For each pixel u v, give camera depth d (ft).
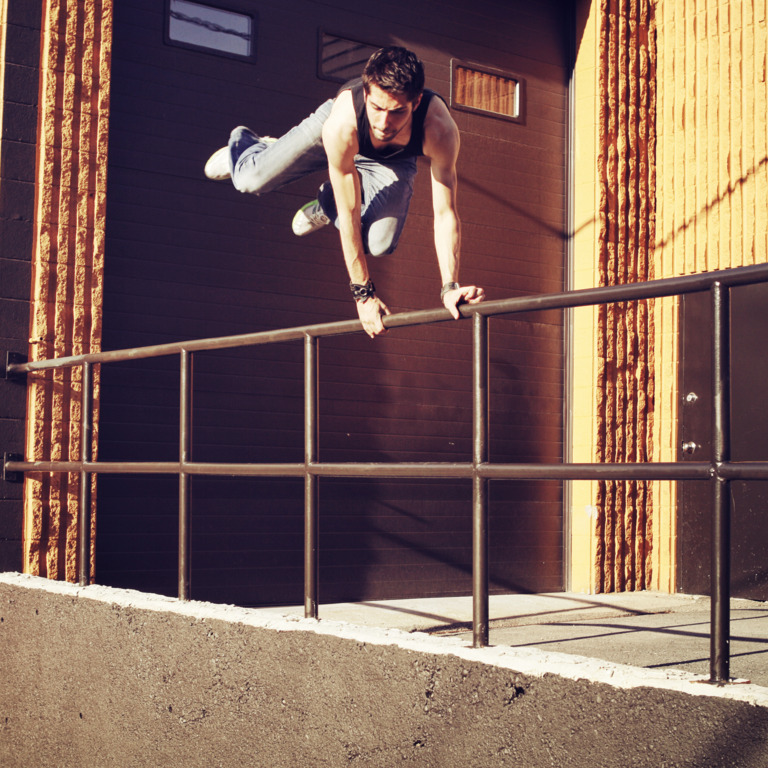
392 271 19.47
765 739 5.61
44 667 12.32
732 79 20.62
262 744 9.15
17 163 15.08
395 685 7.95
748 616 17.24
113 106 16.52
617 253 21.49
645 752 6.21
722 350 6.12
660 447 21.49
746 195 20.16
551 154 21.98
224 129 17.63
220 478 17.19
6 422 14.84
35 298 15.12
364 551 18.61
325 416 18.37
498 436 20.66
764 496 19.58
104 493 15.97
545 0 22.11
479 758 7.22
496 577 20.34
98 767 11.19
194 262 17.17
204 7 17.58
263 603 17.44
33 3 15.38
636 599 19.90
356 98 9.00
